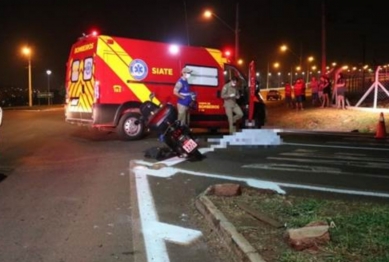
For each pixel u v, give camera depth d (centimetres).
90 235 579
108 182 862
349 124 2048
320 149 1276
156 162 1047
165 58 1448
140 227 610
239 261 489
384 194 759
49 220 638
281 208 645
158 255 518
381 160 1090
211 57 1548
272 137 1373
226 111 1398
